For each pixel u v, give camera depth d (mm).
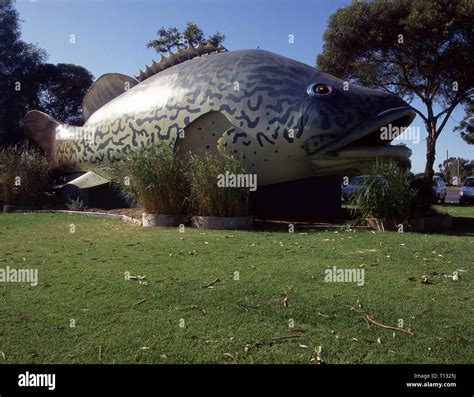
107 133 13922
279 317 4367
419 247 7598
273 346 3762
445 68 20312
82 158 14883
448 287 5281
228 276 5773
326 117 10555
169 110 12195
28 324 4223
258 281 5531
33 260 6848
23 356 3609
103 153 14055
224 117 11484
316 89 10867
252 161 11305
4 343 3824
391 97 11070
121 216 12414
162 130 12273
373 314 4414
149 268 6254
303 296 4957
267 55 11859
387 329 4066
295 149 10867
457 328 4055
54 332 4035
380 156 10641
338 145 10586
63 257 7047
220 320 4289
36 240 8672
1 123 25469
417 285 5363
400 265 6332
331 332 4020
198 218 10289
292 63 11734
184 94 12039
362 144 10883
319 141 10609
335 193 12078
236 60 11820
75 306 4703
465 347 3699
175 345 3775
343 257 6859
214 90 11602
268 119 10969
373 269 6117
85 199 15133
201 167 10242
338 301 4793
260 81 11242
